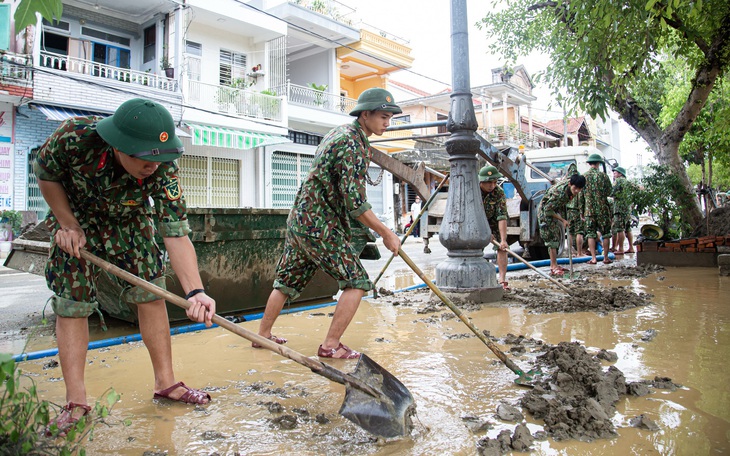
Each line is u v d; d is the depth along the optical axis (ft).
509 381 10.44
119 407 9.21
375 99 11.99
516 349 12.62
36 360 12.77
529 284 25.23
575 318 16.48
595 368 10.27
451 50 20.31
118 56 56.08
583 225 35.32
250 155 64.69
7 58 42.96
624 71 26.55
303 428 8.30
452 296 19.88
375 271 34.40
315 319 17.47
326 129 74.13
